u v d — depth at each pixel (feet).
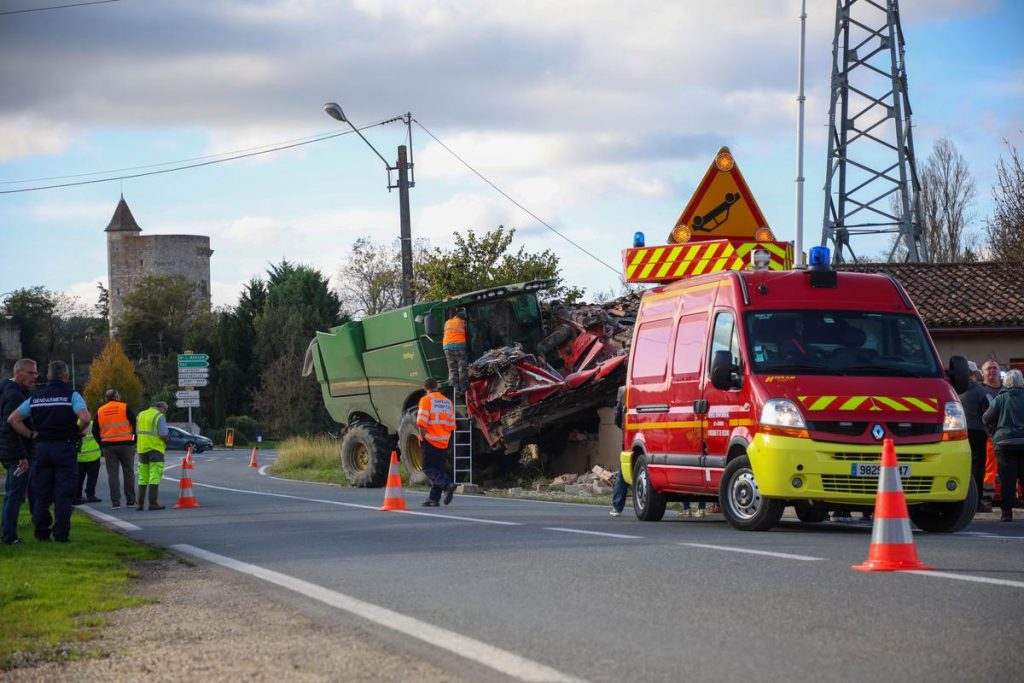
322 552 34.32
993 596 22.11
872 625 19.72
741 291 39.09
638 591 24.18
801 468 35.22
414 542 35.81
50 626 23.06
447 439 55.52
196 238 401.70
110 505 64.49
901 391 36.06
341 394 84.38
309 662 19.12
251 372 271.90
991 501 51.78
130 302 350.84
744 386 37.27
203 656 20.11
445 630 21.04
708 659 17.75
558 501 61.31
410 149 103.65
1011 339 92.27
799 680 16.29
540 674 17.30
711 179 49.90
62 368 41.01
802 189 69.72
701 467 40.04
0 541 40.06
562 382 70.08
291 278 288.10
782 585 24.12
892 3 105.09
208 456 189.06
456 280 108.47
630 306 82.94
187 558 35.04
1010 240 91.97
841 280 39.40
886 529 26.37
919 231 106.22
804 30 69.56
